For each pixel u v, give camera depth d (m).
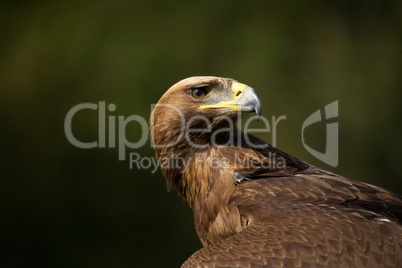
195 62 15.16
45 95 15.16
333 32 15.82
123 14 15.80
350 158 15.17
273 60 15.20
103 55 15.27
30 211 14.50
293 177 6.98
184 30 15.47
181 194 7.83
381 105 15.59
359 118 15.40
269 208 6.58
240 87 7.58
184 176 7.63
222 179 7.17
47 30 15.82
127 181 14.48
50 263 14.27
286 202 6.66
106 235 14.30
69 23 15.83
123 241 14.21
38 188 14.59
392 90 15.70
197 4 15.80
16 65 15.55
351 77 15.53
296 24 15.70
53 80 15.27
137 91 14.91
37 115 15.07
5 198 14.57
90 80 15.13
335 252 5.96
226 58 15.25
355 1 16.12
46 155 14.83
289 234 6.11
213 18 15.62
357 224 6.19
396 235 6.12
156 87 14.96
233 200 6.96
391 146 15.29
